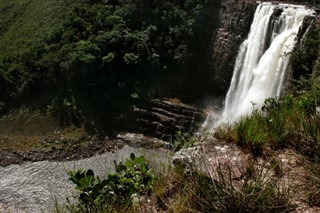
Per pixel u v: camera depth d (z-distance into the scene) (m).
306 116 7.66
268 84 33.59
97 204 5.85
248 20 39.69
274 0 41.25
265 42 36.06
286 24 33.91
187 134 7.94
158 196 5.89
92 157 38.19
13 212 28.03
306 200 5.37
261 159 6.60
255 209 4.99
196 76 45.97
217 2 43.84
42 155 39.00
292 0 40.62
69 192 30.38
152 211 5.70
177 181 6.03
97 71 45.91
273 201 5.14
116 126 43.00
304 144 6.84
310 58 29.69
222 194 5.16
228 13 42.31
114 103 44.50
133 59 45.41
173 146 7.47
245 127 7.21
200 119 40.28
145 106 43.91
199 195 5.38
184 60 45.97
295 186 5.60
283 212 5.04
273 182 5.37
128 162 6.63
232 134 7.30
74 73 45.84
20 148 40.72
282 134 7.02
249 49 38.28
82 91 45.91
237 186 5.75
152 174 6.62
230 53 41.53
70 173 6.34
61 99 45.69
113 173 6.35
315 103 8.50
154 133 41.50
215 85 43.91
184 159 6.57
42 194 30.56
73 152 39.41
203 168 6.25
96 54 45.81
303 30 31.25
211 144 7.15
